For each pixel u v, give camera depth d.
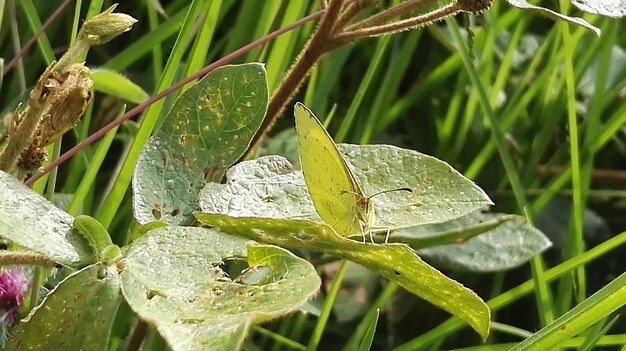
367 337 0.22
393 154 0.20
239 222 0.16
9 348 0.14
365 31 0.20
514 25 0.38
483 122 0.35
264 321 0.13
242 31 0.31
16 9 0.32
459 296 0.16
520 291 0.28
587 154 0.32
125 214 0.27
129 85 0.24
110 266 0.15
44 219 0.15
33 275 0.20
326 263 0.27
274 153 0.29
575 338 0.25
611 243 0.27
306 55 0.21
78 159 0.27
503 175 0.34
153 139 0.19
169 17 0.33
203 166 0.19
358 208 0.19
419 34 0.33
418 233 0.26
